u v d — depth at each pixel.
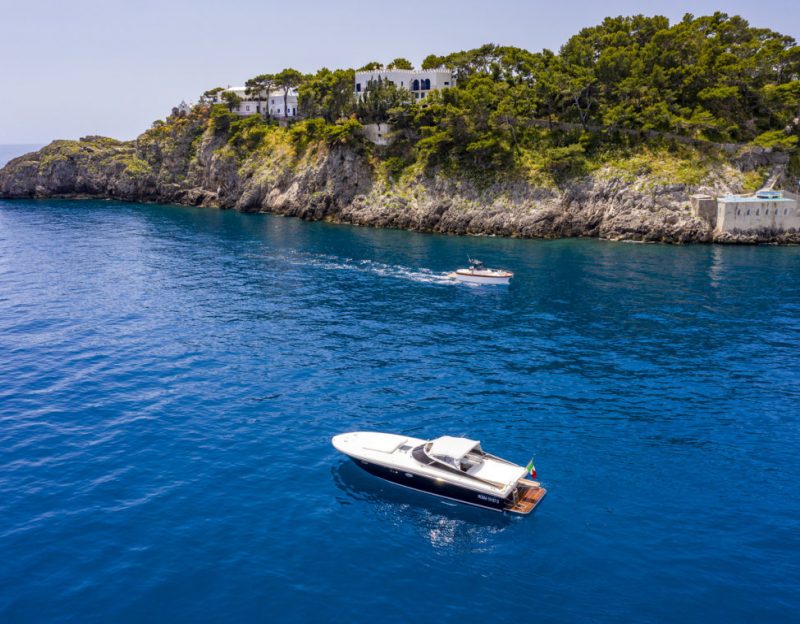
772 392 46.00
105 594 25.33
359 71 156.88
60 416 41.50
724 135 117.19
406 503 32.31
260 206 152.75
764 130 120.06
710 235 107.06
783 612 24.75
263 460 36.09
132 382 47.34
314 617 24.27
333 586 26.00
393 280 81.69
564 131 126.44
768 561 27.75
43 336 57.84
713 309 67.19
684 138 117.69
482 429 39.88
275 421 41.03
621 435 39.28
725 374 49.41
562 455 36.75
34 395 44.78
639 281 80.19
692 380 48.19
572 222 115.50
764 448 37.88
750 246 104.69
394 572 26.95
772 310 66.62
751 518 30.98
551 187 117.19
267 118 169.88
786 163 113.62
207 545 28.45
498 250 102.06
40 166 184.12
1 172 185.75
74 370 49.66
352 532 29.70
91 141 199.62
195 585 25.88
